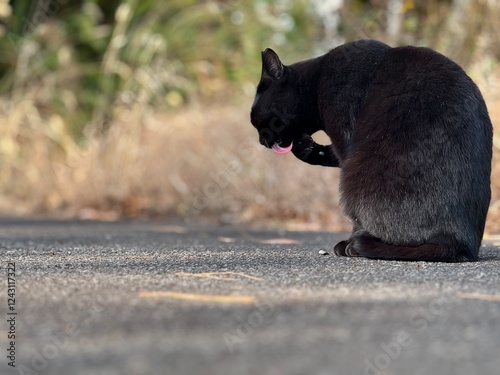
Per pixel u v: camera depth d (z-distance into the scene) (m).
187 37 24.02
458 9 18.77
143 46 23.75
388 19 19.52
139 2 24.81
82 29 25.20
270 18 23.06
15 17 25.53
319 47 20.91
